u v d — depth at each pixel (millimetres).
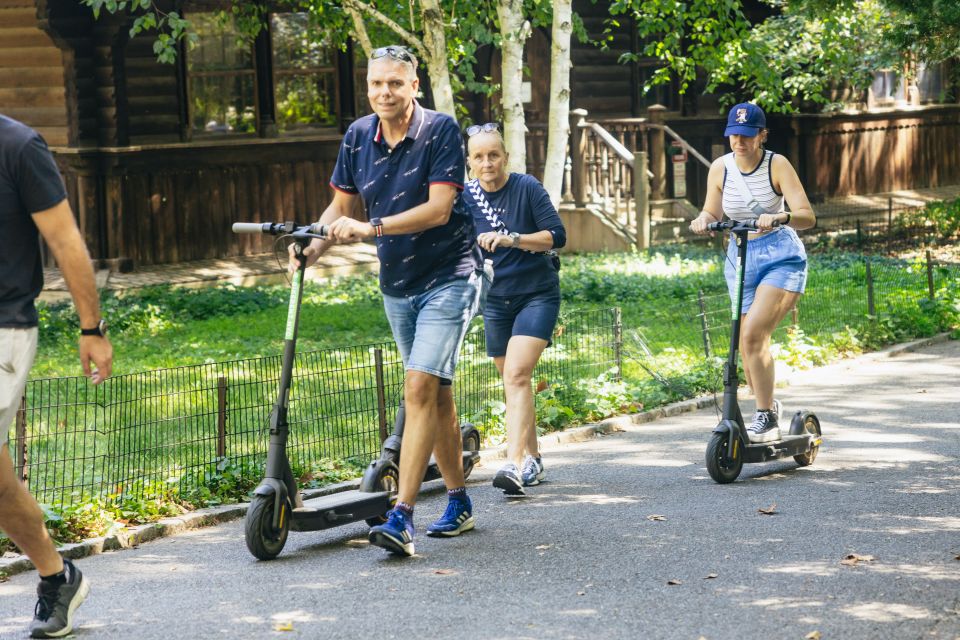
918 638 5230
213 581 6320
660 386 11664
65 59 19094
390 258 6758
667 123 27406
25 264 5117
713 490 8188
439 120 6590
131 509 7543
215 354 13984
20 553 6730
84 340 5250
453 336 6746
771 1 25109
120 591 6180
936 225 27312
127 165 19688
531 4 17594
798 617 5512
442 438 7043
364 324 15883
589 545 6816
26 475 7668
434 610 5723
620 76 27047
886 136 31484
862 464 8898
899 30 20812
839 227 27078
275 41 21703
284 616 5684
